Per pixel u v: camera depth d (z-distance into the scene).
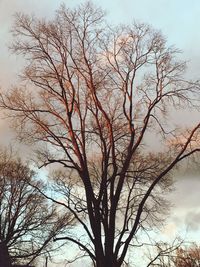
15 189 50.50
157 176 26.09
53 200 25.91
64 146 25.22
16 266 41.59
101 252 24.33
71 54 25.16
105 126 25.39
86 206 25.97
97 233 24.44
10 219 51.22
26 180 47.41
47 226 51.66
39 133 25.45
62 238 24.94
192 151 24.78
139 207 24.73
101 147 25.39
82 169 24.72
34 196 51.28
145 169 25.42
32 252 49.75
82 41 25.08
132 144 25.03
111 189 24.88
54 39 25.02
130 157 24.88
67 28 25.06
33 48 25.09
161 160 26.27
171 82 24.97
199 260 38.09
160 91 25.06
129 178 26.45
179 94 24.92
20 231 51.31
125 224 25.61
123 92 25.27
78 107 25.44
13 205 51.38
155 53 24.95
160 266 26.28
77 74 25.30
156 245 26.31
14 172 48.78
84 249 24.89
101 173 25.88
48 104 25.53
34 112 25.41
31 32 25.08
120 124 25.61
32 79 25.23
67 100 25.36
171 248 26.30
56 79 25.19
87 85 25.14
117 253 24.59
